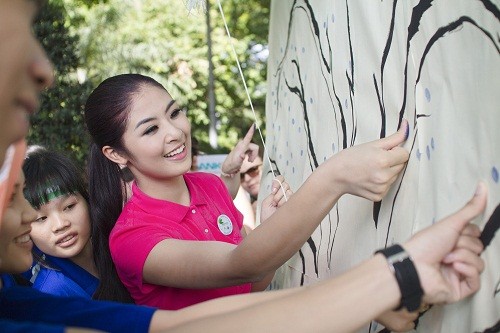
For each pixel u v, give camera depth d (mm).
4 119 618
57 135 6625
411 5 1002
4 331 678
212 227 1564
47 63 657
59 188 1786
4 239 993
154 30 10656
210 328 684
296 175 1714
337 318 674
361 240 1219
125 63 10500
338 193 1030
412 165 1000
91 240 1865
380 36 1128
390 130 1101
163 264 1296
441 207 917
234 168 2139
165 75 10766
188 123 1545
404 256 699
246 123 11344
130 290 1483
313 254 1484
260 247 1086
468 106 852
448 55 895
